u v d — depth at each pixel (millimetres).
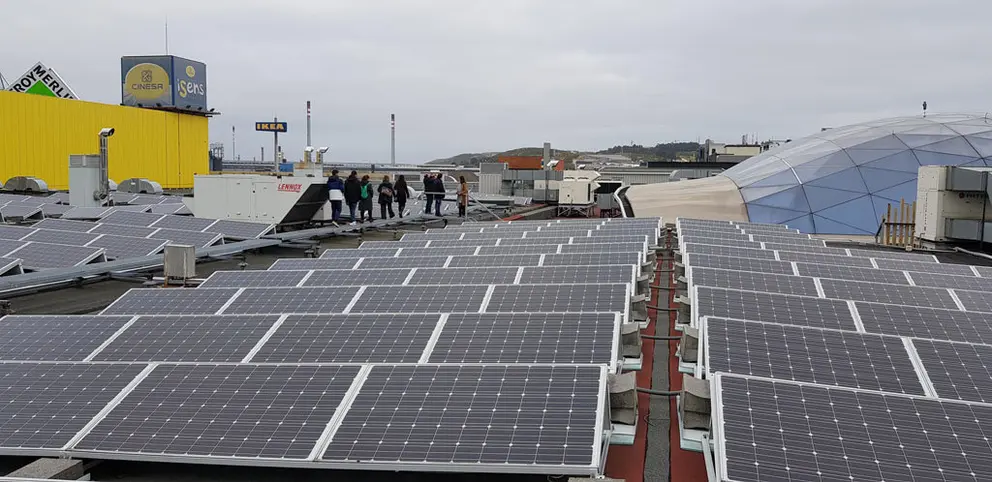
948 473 5535
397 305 11883
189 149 66062
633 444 7559
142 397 7270
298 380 7422
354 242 27719
